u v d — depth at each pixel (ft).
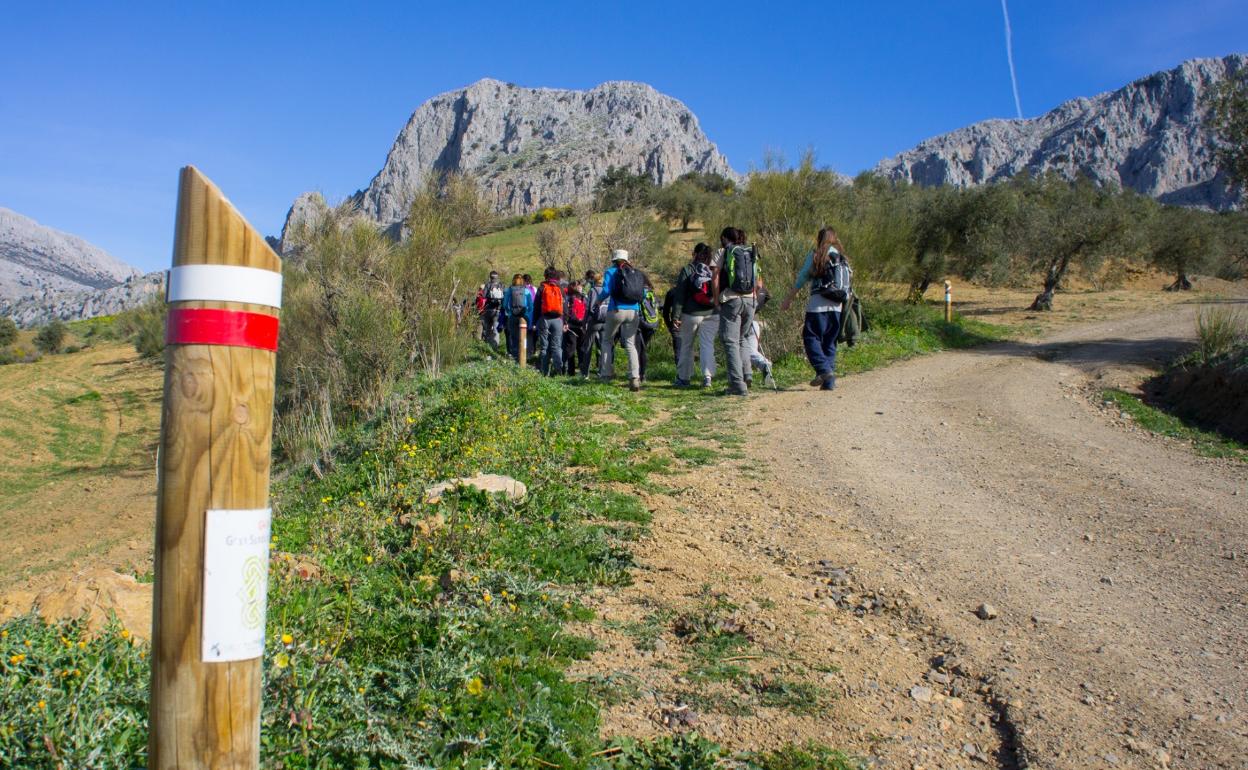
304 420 42.34
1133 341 60.18
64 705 9.08
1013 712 11.64
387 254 52.47
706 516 20.11
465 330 52.85
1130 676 12.59
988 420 32.42
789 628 14.15
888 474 24.21
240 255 5.53
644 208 93.66
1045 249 87.71
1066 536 19.06
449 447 25.70
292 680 9.94
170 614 5.41
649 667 12.78
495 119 548.31
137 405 85.81
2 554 40.29
